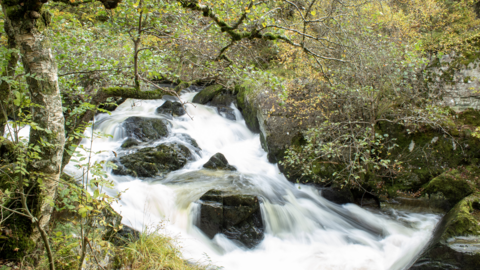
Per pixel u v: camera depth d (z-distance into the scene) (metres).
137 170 6.56
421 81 7.12
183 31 4.56
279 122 7.53
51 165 2.68
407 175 6.71
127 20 4.30
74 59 4.34
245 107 9.58
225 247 5.09
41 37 2.52
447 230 4.52
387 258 4.97
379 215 6.26
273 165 7.59
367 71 6.02
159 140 8.23
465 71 6.78
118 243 4.14
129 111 9.95
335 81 6.43
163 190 5.89
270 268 4.69
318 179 6.64
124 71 4.60
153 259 3.89
